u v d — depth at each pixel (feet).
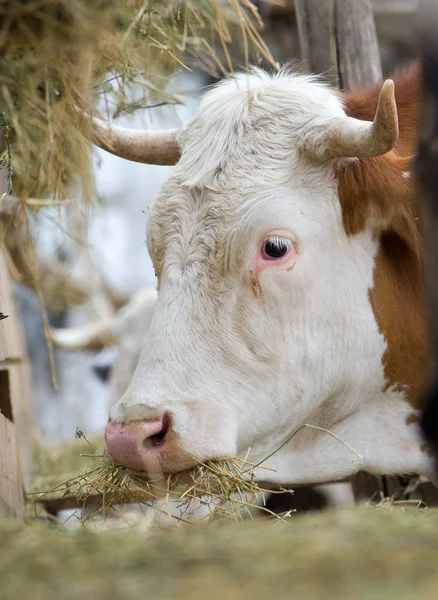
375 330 19.30
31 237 19.72
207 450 17.38
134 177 64.03
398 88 21.30
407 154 20.16
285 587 8.36
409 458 19.89
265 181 18.47
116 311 48.80
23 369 30.50
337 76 25.48
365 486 24.25
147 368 17.88
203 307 18.12
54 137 17.40
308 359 18.58
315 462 19.62
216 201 18.42
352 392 19.47
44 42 14.61
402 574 8.57
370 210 19.01
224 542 10.18
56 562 9.66
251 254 18.17
